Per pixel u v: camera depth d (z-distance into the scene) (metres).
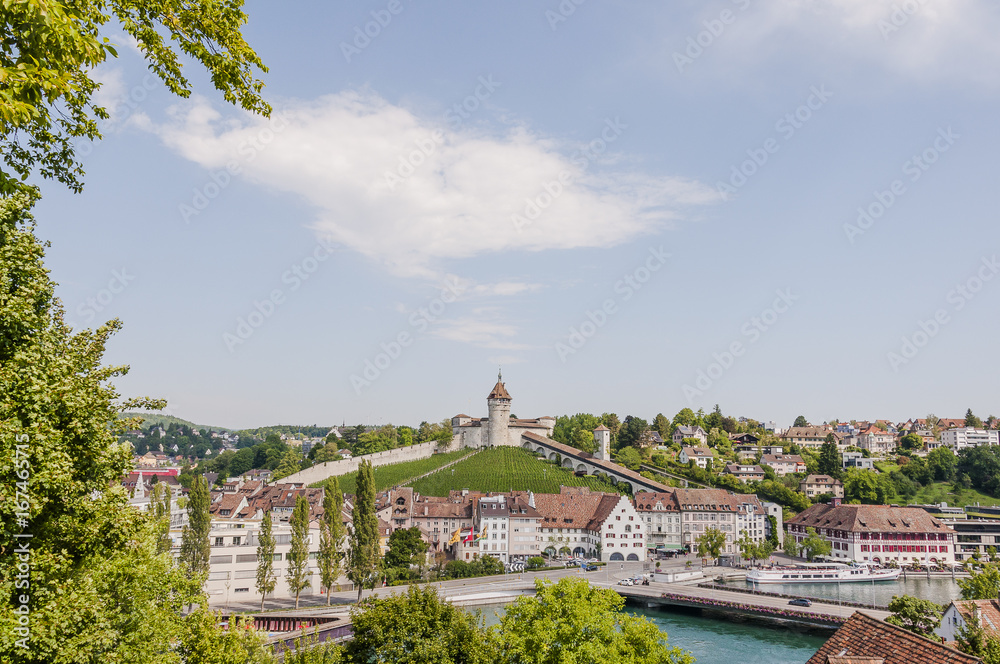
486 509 179.75
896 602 79.12
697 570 155.62
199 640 32.16
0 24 12.06
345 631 94.25
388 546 156.75
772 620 107.06
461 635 42.88
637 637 44.25
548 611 45.66
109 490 20.16
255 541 123.12
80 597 18.16
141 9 14.62
